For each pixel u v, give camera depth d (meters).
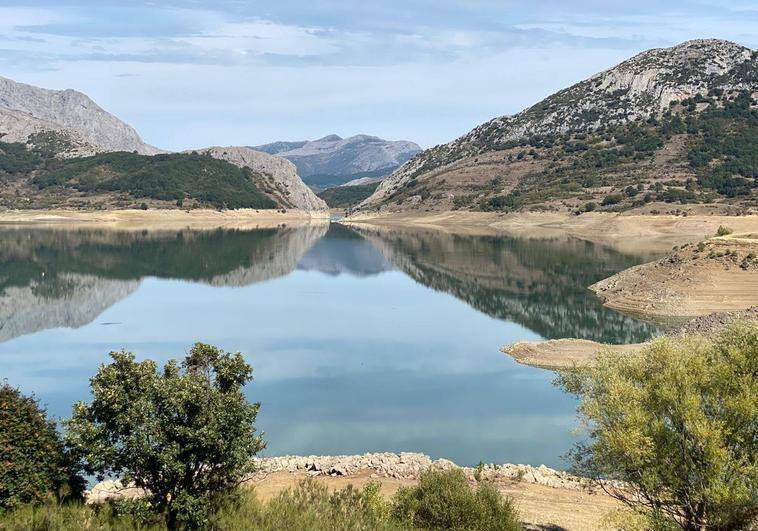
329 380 49.09
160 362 53.41
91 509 18.69
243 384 20.78
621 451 19.70
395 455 32.94
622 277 88.31
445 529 21.28
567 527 24.25
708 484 18.94
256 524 19.00
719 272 77.69
